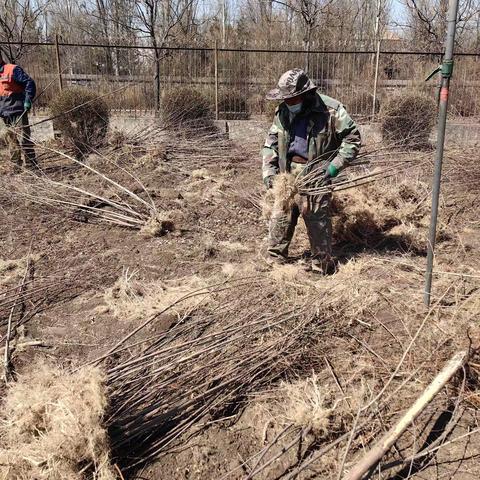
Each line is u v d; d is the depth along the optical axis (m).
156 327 3.86
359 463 2.25
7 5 15.31
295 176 4.46
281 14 18.45
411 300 4.00
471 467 2.56
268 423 2.88
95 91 11.30
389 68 12.66
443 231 5.53
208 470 2.64
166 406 2.92
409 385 3.03
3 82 8.02
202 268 4.95
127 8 18.00
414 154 6.77
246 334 3.40
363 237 5.45
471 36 16.78
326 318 3.67
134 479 2.60
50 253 5.31
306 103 4.34
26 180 7.14
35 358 3.54
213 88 12.47
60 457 2.38
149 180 7.97
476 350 2.90
